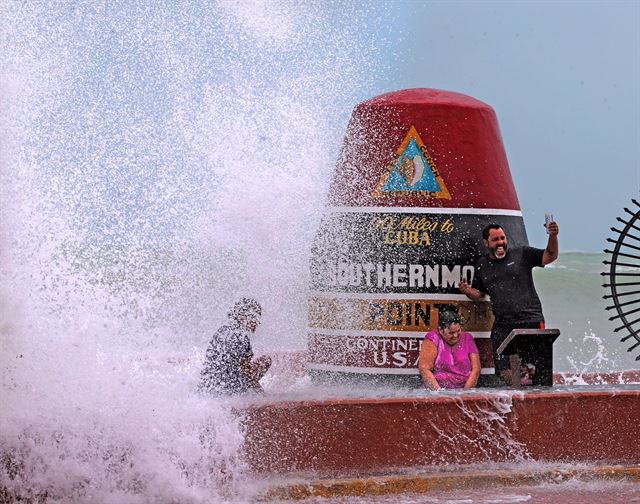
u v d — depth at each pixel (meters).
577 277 79.50
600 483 22.56
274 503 21.03
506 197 27.45
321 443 22.08
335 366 26.89
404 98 27.25
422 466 22.55
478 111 27.48
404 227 26.53
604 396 23.41
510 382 24.31
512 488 22.12
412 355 26.30
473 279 26.44
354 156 27.17
